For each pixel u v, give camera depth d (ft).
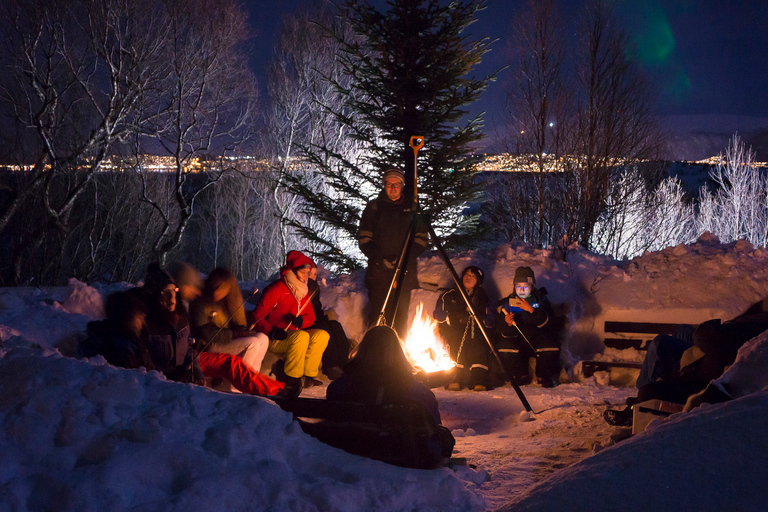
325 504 8.84
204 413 10.02
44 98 60.90
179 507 8.25
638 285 25.66
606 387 22.34
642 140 54.65
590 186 52.65
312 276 22.48
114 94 63.82
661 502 8.10
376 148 42.55
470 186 41.29
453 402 20.61
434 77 39.22
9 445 9.03
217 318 17.97
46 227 64.59
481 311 23.47
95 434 9.25
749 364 11.03
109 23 63.21
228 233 100.27
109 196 80.23
